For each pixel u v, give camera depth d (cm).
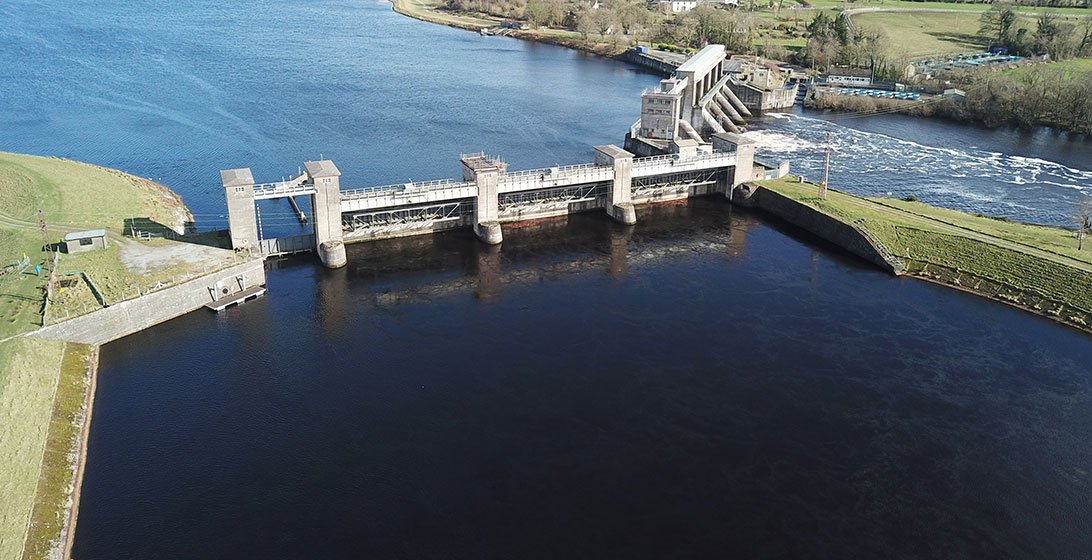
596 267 14125
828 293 13150
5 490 7862
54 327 10419
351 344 11319
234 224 13112
